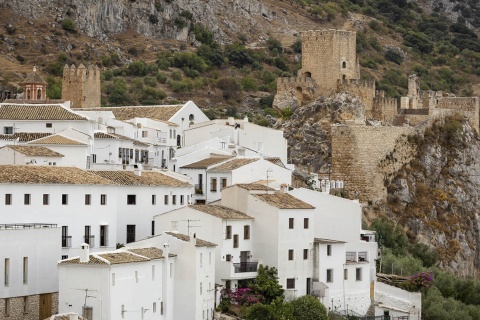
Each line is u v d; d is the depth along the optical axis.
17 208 183.12
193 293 180.50
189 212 194.50
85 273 166.12
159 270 176.75
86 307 165.75
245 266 195.75
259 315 184.38
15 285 171.12
